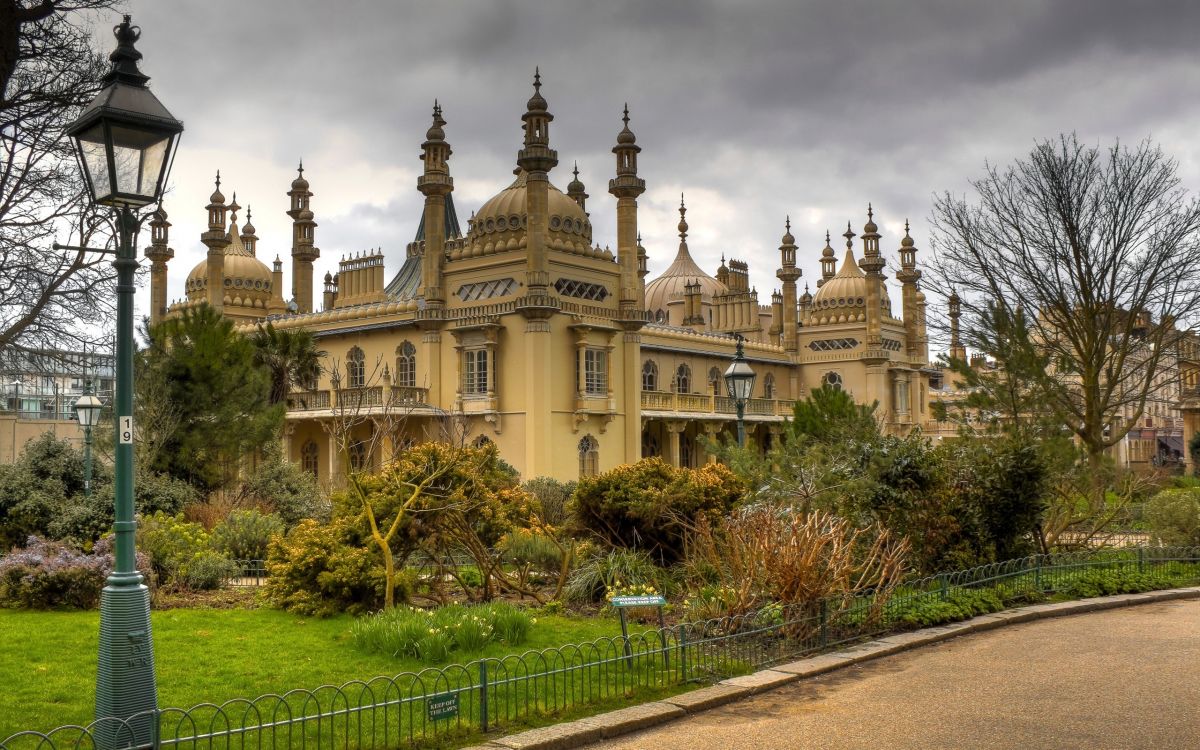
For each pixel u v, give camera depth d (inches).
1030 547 756.0
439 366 1636.3
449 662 486.3
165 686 438.3
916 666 500.7
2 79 613.9
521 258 1536.7
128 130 331.6
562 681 446.9
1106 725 387.9
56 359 832.3
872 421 765.9
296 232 2162.9
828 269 2770.7
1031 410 941.2
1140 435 3056.1
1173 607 689.0
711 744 370.0
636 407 1662.2
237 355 1169.4
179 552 739.4
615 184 1668.3
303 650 514.6
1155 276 1136.8
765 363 2320.4
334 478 1318.9
